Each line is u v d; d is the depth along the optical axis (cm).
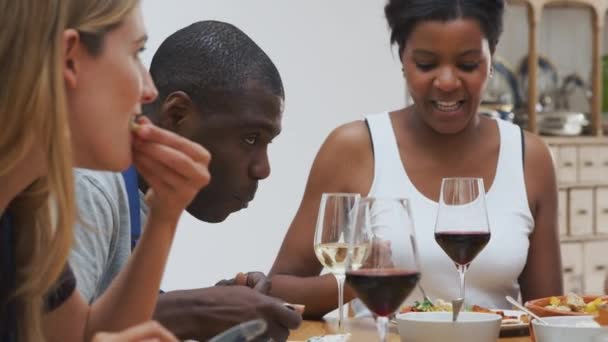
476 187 223
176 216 170
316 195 297
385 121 303
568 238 548
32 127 139
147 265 173
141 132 158
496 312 240
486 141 300
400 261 162
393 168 295
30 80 138
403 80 532
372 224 164
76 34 143
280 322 196
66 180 141
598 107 571
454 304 190
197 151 163
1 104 139
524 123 559
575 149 554
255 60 221
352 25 518
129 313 173
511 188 295
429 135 297
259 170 222
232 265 496
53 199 160
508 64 567
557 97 589
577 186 552
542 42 589
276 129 223
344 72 517
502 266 283
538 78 586
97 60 146
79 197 189
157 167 162
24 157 143
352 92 520
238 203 223
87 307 178
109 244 198
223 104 216
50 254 150
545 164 301
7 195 151
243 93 217
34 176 150
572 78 595
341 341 209
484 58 282
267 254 505
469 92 283
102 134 148
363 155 298
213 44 218
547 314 216
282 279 267
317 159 301
